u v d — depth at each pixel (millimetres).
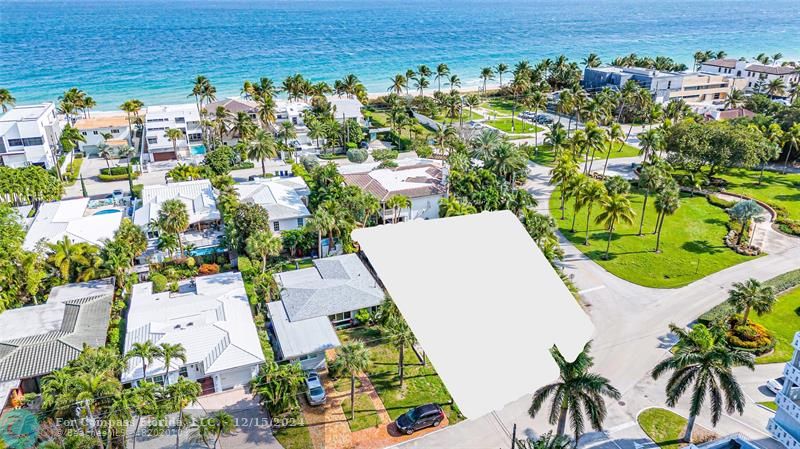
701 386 35906
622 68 168250
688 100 157250
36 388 43500
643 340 50875
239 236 63344
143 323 47594
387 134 123312
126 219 67188
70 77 199500
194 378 44500
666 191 66312
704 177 94562
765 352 48812
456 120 140250
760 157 91812
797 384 35125
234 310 50281
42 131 94562
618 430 40219
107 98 171750
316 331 48562
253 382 40625
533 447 32188
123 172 95250
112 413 34969
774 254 67875
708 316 53094
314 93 138375
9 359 42750
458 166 81812
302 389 43531
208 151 104812
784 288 58969
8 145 92812
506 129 132125
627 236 73375
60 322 48000
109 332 49031
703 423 40812
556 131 102812
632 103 135375
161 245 60500
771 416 41375
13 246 55250
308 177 90625
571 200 84562
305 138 119625
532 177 97438
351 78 145750
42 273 53594
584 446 38688
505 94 176000
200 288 54219
